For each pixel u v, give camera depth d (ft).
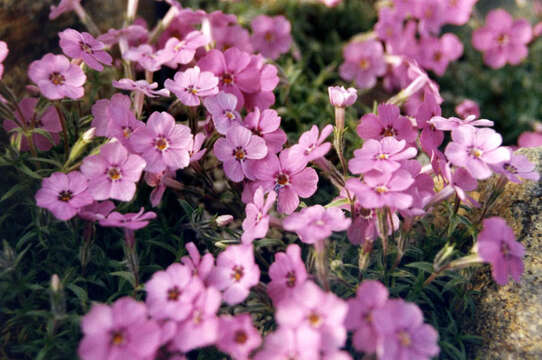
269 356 0.81
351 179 0.90
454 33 1.65
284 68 1.33
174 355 0.84
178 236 1.05
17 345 0.92
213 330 0.81
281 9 1.44
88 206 0.92
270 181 0.97
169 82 0.99
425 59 1.38
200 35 1.06
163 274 0.86
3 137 1.02
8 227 1.00
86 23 1.11
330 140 1.14
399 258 0.93
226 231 1.00
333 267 0.89
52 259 0.98
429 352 0.81
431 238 1.00
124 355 0.80
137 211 1.02
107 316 0.81
